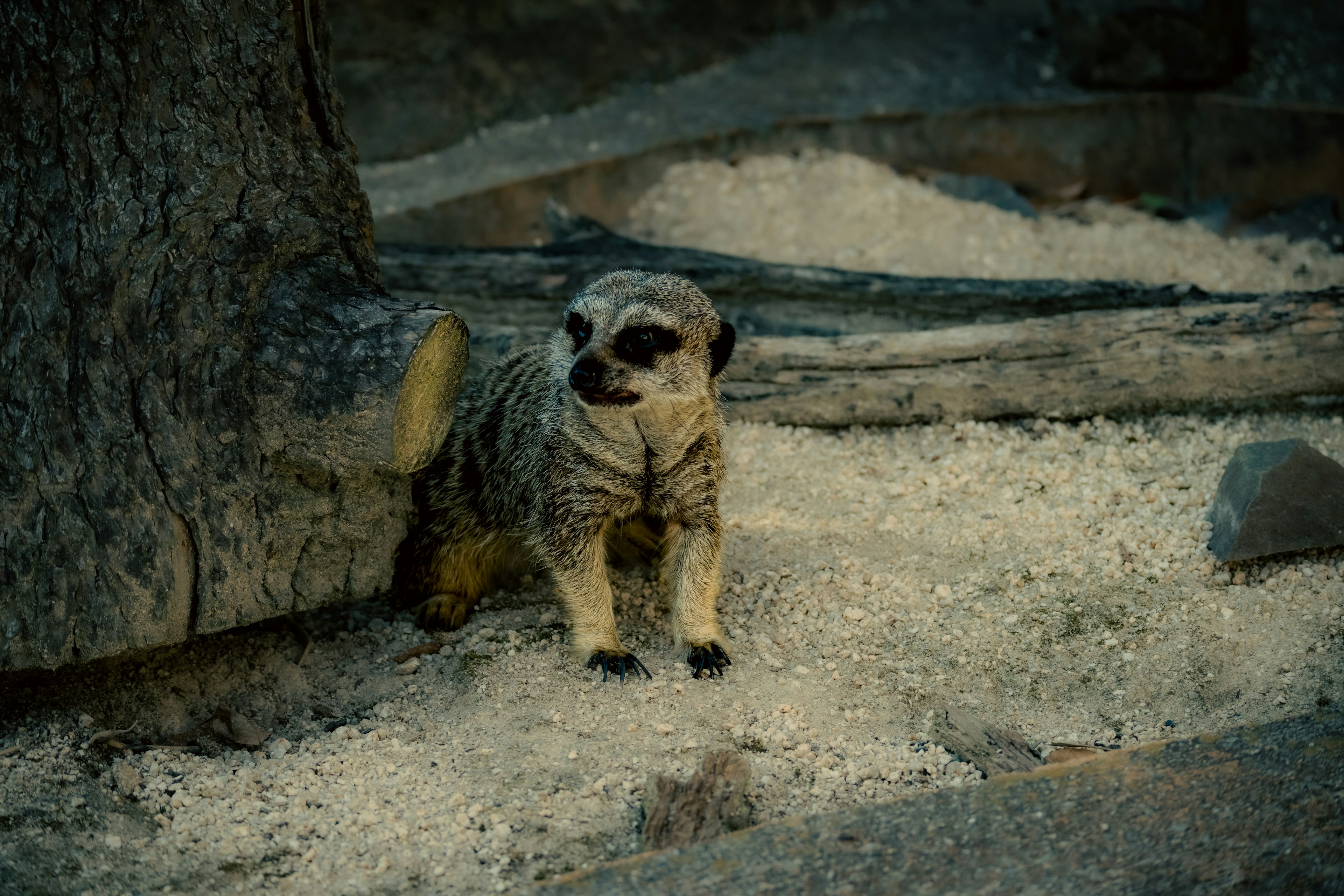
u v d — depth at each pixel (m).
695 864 2.56
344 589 3.58
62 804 3.03
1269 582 3.82
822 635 3.81
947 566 4.08
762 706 3.50
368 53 7.88
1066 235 7.19
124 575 3.14
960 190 7.73
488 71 8.23
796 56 9.17
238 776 3.22
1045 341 4.98
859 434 5.14
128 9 2.85
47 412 2.99
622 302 3.55
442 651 3.83
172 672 3.63
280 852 2.89
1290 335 4.82
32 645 3.12
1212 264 6.84
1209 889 2.40
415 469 3.28
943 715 3.44
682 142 7.92
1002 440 4.95
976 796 2.75
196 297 3.05
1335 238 7.35
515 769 3.21
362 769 3.24
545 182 7.49
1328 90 8.52
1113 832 2.58
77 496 3.05
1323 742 2.84
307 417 3.13
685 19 8.95
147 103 2.93
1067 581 3.92
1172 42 8.22
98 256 2.95
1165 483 4.47
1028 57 8.99
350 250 3.38
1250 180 8.36
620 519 3.86
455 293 5.70
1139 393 4.90
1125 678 3.54
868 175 7.73
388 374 3.05
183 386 3.09
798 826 2.68
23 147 2.88
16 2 2.78
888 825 2.66
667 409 3.61
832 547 4.27
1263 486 3.87
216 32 2.97
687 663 3.71
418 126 7.97
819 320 5.71
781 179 7.73
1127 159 8.39
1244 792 2.68
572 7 8.57
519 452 3.95
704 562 3.80
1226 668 3.53
